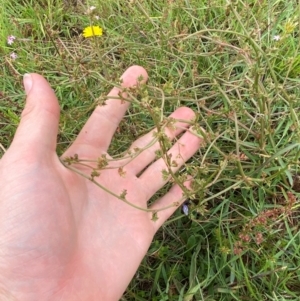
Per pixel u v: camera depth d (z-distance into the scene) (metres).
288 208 0.21
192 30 0.28
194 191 0.20
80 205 0.21
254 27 0.27
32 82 0.19
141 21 0.27
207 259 0.23
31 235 0.19
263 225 0.21
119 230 0.21
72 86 0.26
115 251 0.21
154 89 0.22
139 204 0.22
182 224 0.24
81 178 0.21
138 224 0.22
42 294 0.19
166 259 0.23
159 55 0.26
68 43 0.29
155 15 0.28
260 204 0.23
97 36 0.26
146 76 0.23
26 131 0.19
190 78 0.25
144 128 0.25
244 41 0.23
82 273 0.20
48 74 0.28
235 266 0.23
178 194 0.22
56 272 0.19
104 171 0.22
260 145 0.23
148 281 0.24
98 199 0.21
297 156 0.21
